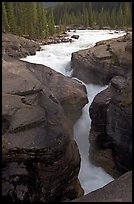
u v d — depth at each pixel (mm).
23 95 27109
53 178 22750
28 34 70500
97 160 29266
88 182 26828
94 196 21344
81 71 40625
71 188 24562
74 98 33156
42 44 60062
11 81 28438
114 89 30875
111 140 28906
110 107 28984
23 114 24359
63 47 55719
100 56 37750
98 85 38719
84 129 33344
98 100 32156
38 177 22391
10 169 21984
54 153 22547
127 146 26250
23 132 23219
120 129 27188
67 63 45594
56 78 34812
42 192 22453
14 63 33375
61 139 23750
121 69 35125
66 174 23938
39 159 22281
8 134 22812
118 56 36438
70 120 33156
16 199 21859
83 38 66750
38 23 74062
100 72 37656
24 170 22156
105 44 43406
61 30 91250
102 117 30938
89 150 31062
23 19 70312
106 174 27812
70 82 35406
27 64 35031
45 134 23484
